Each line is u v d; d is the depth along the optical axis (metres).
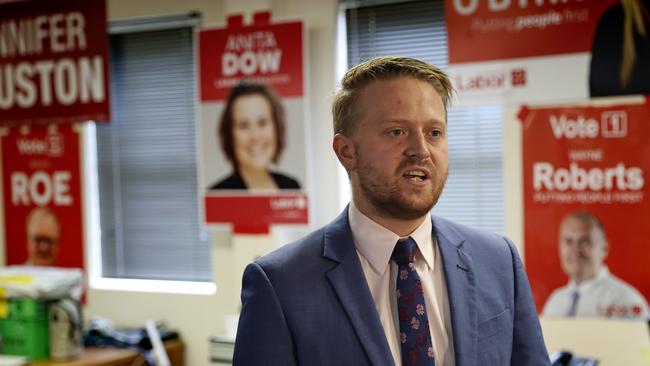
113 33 4.35
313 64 3.76
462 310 1.36
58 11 4.25
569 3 3.22
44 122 4.33
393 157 1.30
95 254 4.48
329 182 3.75
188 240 4.27
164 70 4.25
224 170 3.84
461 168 3.71
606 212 3.22
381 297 1.37
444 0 3.59
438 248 1.43
